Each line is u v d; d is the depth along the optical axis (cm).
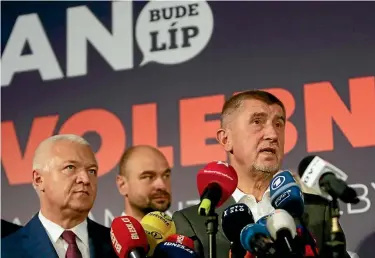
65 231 402
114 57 502
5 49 522
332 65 459
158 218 347
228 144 407
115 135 488
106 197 476
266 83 468
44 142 421
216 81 477
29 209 491
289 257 290
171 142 476
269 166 389
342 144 446
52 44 516
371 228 431
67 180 406
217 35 484
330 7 468
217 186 321
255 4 482
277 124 402
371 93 449
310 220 373
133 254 316
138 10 504
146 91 490
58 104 504
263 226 296
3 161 502
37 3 525
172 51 491
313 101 456
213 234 310
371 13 461
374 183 437
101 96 498
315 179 310
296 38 470
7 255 400
